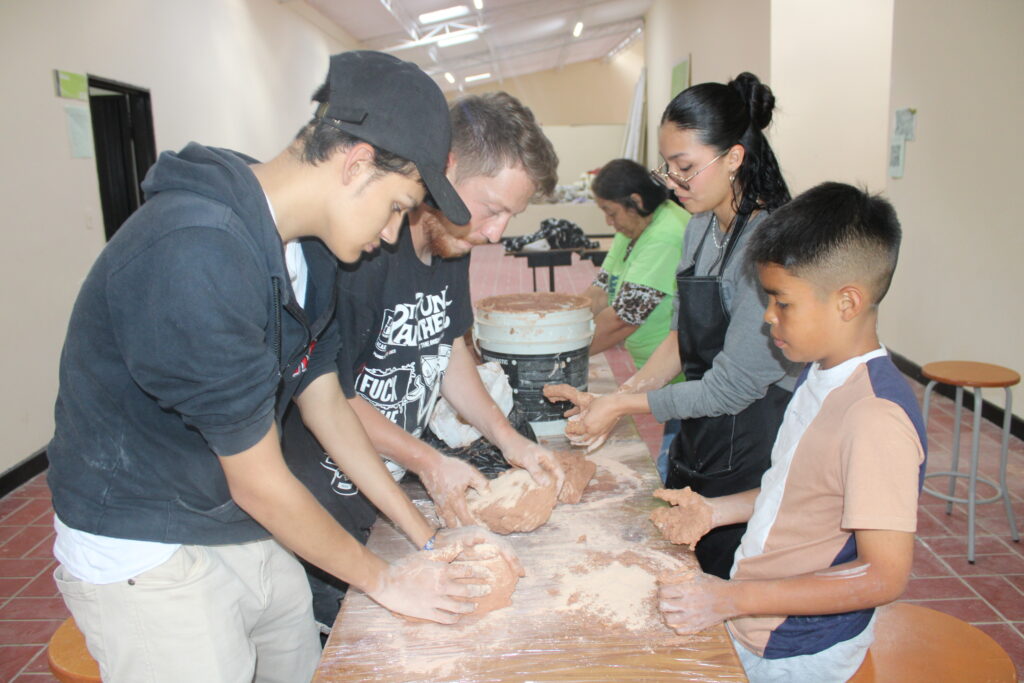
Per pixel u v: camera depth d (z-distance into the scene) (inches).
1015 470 128.8
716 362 60.0
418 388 61.4
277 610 50.4
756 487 63.0
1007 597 94.2
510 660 39.8
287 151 39.1
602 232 490.0
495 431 61.5
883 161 223.3
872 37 216.8
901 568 39.4
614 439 70.4
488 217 53.2
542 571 47.9
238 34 280.2
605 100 746.8
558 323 71.3
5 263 137.0
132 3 193.2
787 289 43.1
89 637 42.3
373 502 51.4
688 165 60.7
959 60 153.3
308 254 46.3
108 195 203.8
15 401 139.9
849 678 48.3
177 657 41.8
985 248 147.6
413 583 43.5
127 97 199.8
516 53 567.5
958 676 48.2
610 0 426.3
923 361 173.3
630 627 42.1
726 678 37.9
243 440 36.0
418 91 37.1
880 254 41.3
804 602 40.6
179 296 32.6
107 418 38.4
